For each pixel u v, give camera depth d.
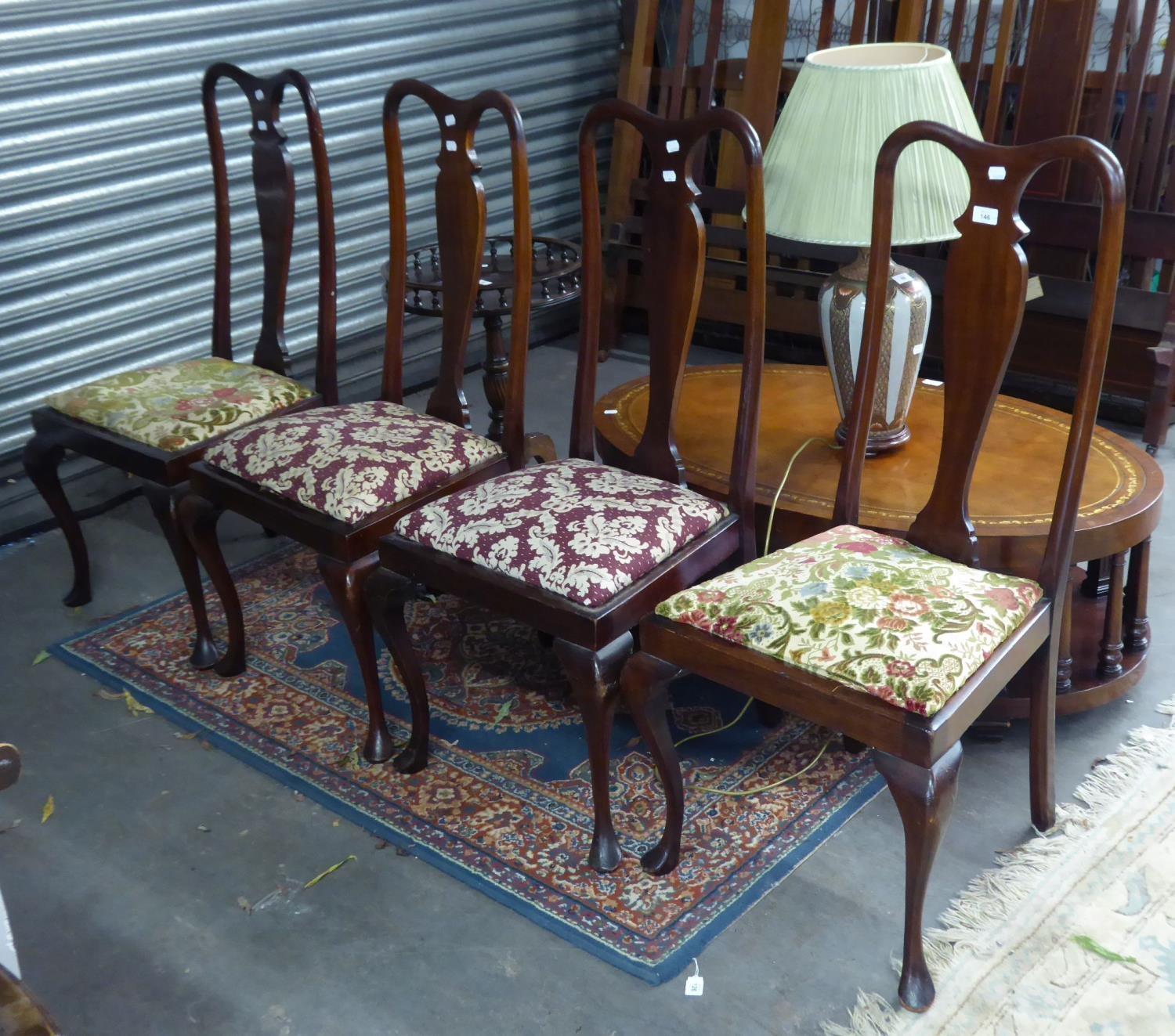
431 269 2.81
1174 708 2.15
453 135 2.02
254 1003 1.62
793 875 1.81
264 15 3.21
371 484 1.96
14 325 2.93
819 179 2.02
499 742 2.14
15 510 2.99
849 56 2.18
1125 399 3.47
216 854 1.90
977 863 1.81
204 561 2.22
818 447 2.20
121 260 3.09
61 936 1.74
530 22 3.94
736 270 3.91
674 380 1.88
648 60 4.02
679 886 1.79
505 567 1.74
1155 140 3.11
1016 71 3.33
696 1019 1.56
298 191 3.47
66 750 2.16
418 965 1.67
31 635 2.55
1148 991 1.57
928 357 3.75
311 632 2.51
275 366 2.53
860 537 1.77
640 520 1.78
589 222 1.93
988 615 1.55
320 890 1.82
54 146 2.88
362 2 3.43
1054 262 3.36
